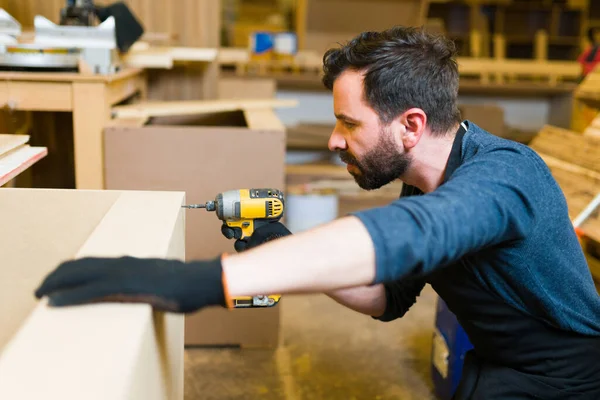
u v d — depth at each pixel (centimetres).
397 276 85
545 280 117
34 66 218
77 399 60
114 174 229
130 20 250
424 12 525
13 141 160
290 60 469
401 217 86
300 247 83
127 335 72
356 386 240
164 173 233
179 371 126
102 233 101
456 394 146
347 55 115
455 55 122
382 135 117
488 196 94
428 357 263
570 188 232
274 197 139
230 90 446
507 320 124
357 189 450
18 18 315
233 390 233
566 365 126
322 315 300
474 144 115
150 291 78
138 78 304
